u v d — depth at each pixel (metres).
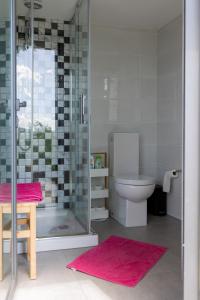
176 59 3.25
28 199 1.88
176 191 3.27
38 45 3.28
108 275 1.93
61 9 3.04
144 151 3.65
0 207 1.77
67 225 2.79
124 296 1.69
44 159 3.34
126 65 3.57
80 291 1.74
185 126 1.32
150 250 2.36
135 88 3.61
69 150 3.41
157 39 3.67
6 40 1.69
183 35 1.33
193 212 1.32
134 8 3.03
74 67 3.19
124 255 2.26
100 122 3.48
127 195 2.92
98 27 3.45
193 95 1.31
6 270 1.73
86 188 2.64
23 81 2.78
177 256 2.24
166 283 1.83
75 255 2.26
